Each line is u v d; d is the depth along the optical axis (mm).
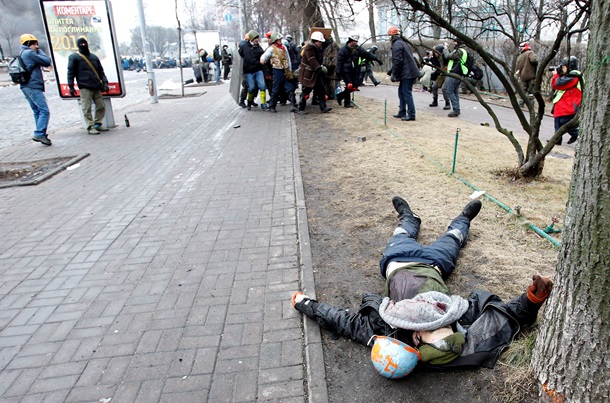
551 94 13875
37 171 7492
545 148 5484
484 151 7520
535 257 3832
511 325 2760
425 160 6840
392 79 10320
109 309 3518
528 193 5344
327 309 3109
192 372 2801
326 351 2934
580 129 2012
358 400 2525
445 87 11508
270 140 9125
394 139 8328
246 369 2809
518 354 2598
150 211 5516
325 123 10633
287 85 12617
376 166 6703
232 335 3135
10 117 14102
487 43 14602
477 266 3719
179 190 6262
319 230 4711
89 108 10383
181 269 4078
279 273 3928
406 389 2572
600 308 1940
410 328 2652
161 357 2949
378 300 3084
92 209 5668
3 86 26703
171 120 12281
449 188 5598
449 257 3584
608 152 1842
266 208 5430
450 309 2709
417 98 16031
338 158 7430
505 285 3434
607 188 1860
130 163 7816
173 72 46750
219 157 7965
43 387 2738
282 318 3297
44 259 4383
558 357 2148
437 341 2615
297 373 2762
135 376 2791
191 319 3336
